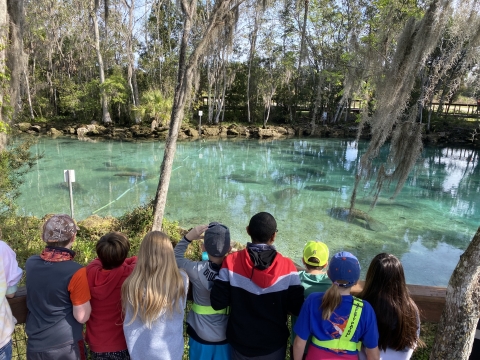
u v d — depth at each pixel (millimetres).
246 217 11570
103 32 36125
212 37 8242
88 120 32500
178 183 15898
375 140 7605
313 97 34344
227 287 2049
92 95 32781
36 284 2076
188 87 8133
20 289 2295
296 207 12734
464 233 10773
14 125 7922
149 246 2021
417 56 6715
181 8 8164
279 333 2064
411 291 2414
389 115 7320
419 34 6648
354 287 2371
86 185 14688
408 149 7273
